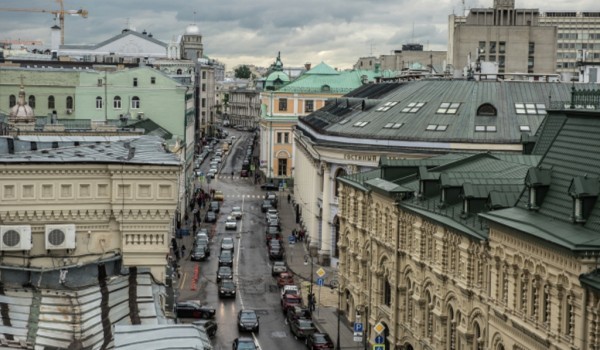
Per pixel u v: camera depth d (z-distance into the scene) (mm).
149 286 41594
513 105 97312
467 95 100125
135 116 132875
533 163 63938
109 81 132500
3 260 40781
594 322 38969
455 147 91438
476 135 92062
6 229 40344
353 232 80562
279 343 74312
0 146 51031
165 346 31203
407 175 74312
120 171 41562
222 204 158875
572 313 40469
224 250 110250
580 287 39500
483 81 103562
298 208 144000
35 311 38219
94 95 131875
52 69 130375
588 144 46719
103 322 37656
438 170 65938
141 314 38781
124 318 38188
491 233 49312
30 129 85625
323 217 108000
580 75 128125
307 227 122750
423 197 64562
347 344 75250
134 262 42062
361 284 77312
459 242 55000
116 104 133625
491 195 52781
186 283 96312
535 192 47188
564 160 47969
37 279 40156
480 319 52094
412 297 63906
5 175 40438
